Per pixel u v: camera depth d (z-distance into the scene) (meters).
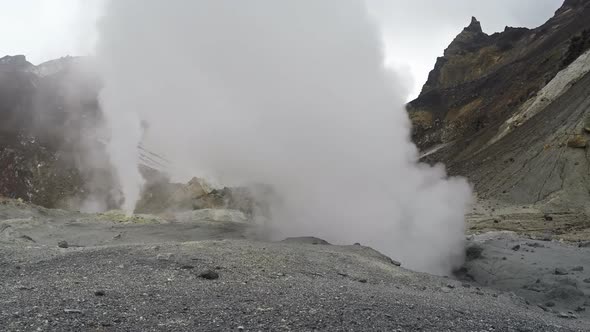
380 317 9.59
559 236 39.50
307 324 8.48
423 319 9.92
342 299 11.14
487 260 25.03
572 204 50.25
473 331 9.35
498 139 94.00
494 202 57.38
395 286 15.10
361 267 17.42
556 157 59.41
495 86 147.12
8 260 13.36
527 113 90.44
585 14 139.25
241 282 12.31
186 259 14.39
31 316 7.57
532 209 51.25
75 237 25.00
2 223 26.39
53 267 12.74
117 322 7.71
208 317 8.44
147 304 9.05
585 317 15.20
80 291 9.78
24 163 88.62
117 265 13.20
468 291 16.39
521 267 22.66
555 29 155.50
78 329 7.14
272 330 7.93
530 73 128.00
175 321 8.02
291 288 12.09
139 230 27.73
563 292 17.89
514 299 16.31
